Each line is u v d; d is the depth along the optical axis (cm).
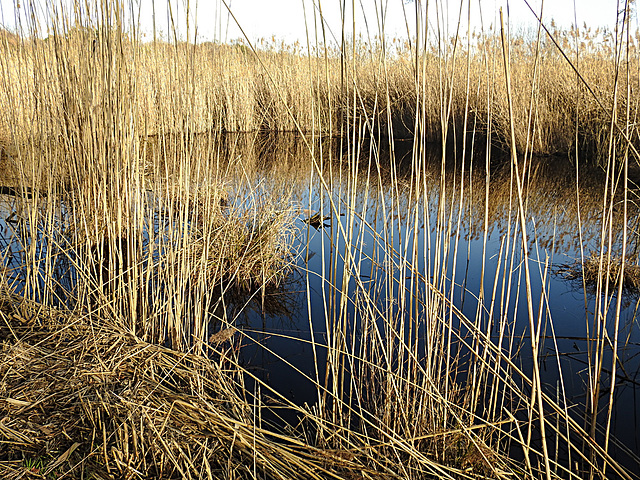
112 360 225
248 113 1122
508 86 128
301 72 1113
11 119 365
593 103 714
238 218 400
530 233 476
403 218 511
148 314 295
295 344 293
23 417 189
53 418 190
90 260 301
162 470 171
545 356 273
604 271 350
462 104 941
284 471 175
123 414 189
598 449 155
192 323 305
